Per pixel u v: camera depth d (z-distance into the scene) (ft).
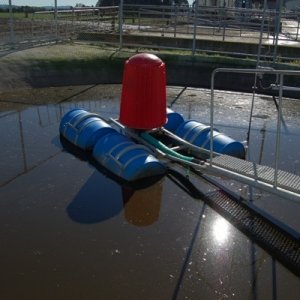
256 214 15.14
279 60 41.93
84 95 32.55
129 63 19.03
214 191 16.79
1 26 46.93
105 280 11.50
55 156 19.81
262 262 12.49
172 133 21.09
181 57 39.14
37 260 12.21
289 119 27.71
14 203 15.34
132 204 15.56
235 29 53.88
